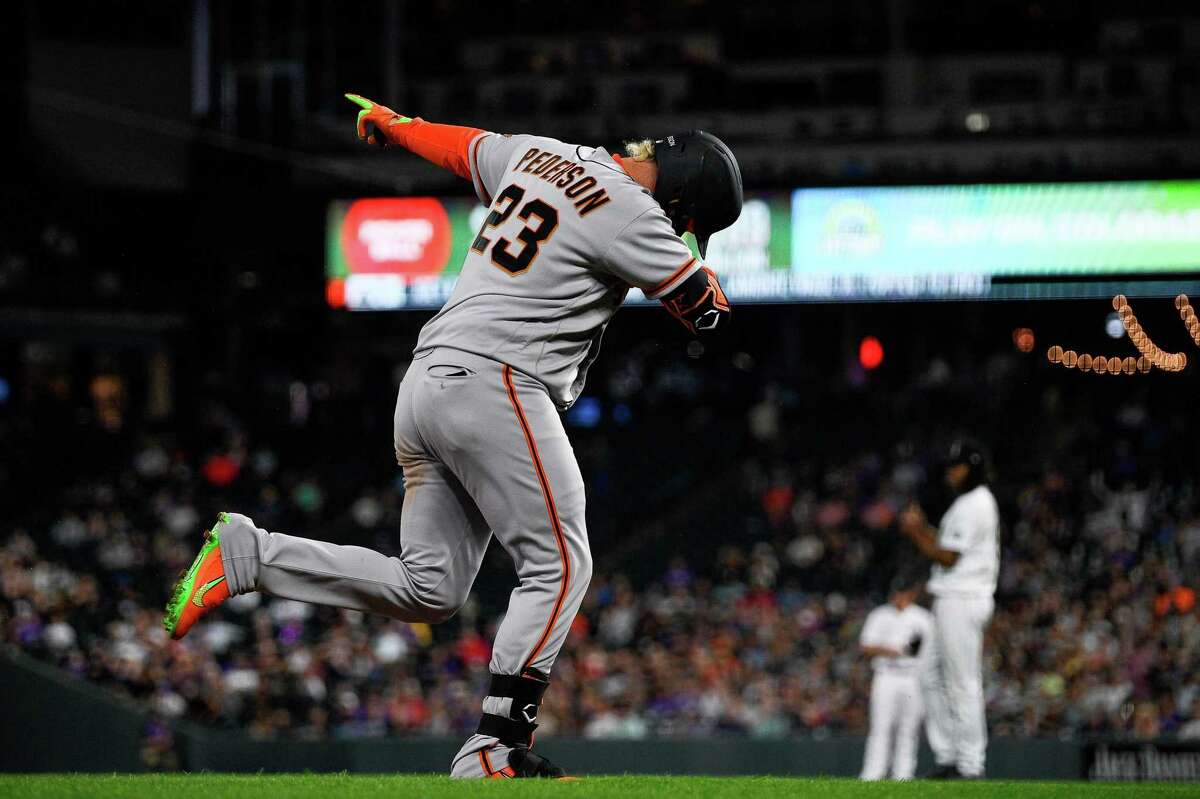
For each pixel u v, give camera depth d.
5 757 46.00
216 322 123.38
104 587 89.88
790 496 103.25
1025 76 132.25
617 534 105.25
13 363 123.81
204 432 115.75
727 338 131.25
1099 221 92.62
